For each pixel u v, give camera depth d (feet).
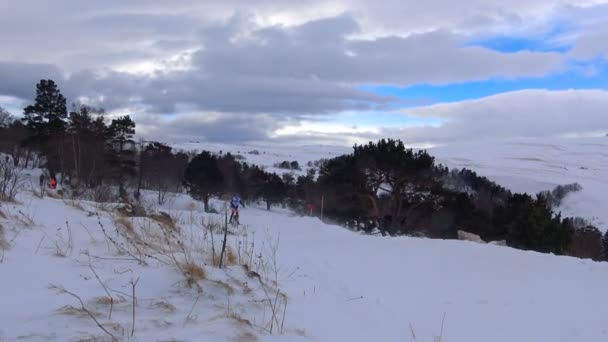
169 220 34.45
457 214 116.06
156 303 13.67
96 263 17.85
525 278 24.85
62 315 11.63
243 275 18.98
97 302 13.07
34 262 16.80
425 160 105.40
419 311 18.67
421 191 110.63
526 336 16.44
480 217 120.16
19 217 22.66
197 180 168.76
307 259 27.96
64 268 16.71
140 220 27.20
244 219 60.18
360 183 109.19
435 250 32.35
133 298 12.93
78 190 53.88
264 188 219.20
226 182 189.67
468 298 20.84
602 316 18.78
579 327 17.48
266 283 19.07
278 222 55.93
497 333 16.57
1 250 17.49
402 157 103.71
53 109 169.99
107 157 154.20
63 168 133.08
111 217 26.20
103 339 10.61
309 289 20.03
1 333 10.37
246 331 12.27
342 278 23.38
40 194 35.73
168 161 183.11
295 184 226.17
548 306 20.02
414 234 109.60
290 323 14.44
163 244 23.54
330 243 36.32
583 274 26.27
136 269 17.03
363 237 40.60
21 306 12.36
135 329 11.53
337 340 13.82
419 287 22.45
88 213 28.40
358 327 15.55
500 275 25.35
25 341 10.03
